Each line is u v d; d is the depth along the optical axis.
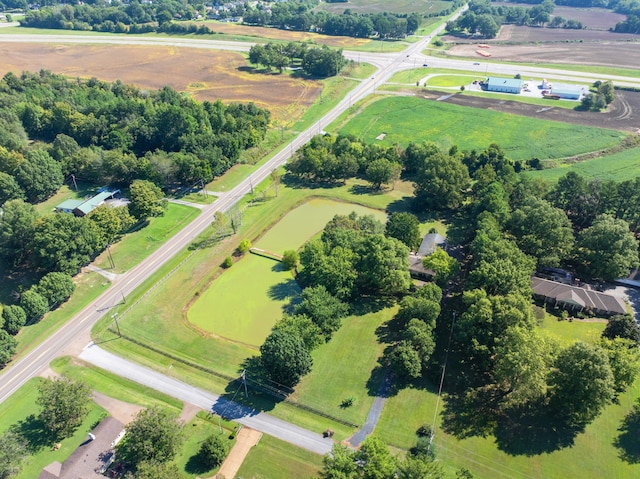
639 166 167.50
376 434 80.88
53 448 79.25
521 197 134.12
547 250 116.75
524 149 185.50
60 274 113.19
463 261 123.38
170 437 74.31
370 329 103.62
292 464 76.44
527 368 79.06
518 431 80.94
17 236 121.69
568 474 74.12
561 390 79.44
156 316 109.25
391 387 89.69
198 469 75.81
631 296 110.19
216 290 118.12
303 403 86.81
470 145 190.88
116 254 130.88
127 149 181.00
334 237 119.56
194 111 191.00
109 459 75.25
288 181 170.38
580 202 128.25
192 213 150.25
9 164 154.12
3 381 92.31
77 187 164.12
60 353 99.06
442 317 106.06
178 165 162.38
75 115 191.75
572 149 183.75
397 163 163.88
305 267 116.88
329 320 99.44
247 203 155.38
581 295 106.06
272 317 109.19
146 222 145.38
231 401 87.81
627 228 112.50
